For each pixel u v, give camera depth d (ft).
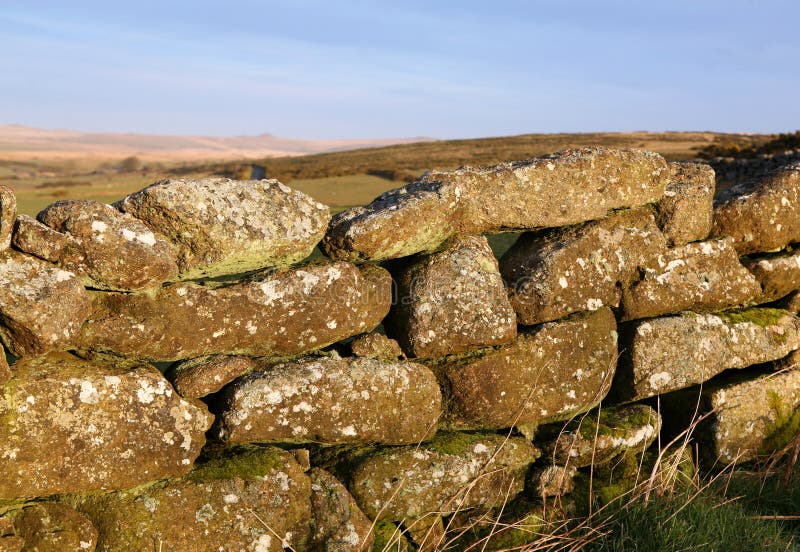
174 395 11.55
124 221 10.93
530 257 15.28
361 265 14.19
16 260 10.14
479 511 13.82
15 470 10.05
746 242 17.90
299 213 12.54
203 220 11.44
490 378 13.87
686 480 15.25
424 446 13.46
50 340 10.18
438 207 13.42
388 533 12.94
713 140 358.64
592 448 14.53
